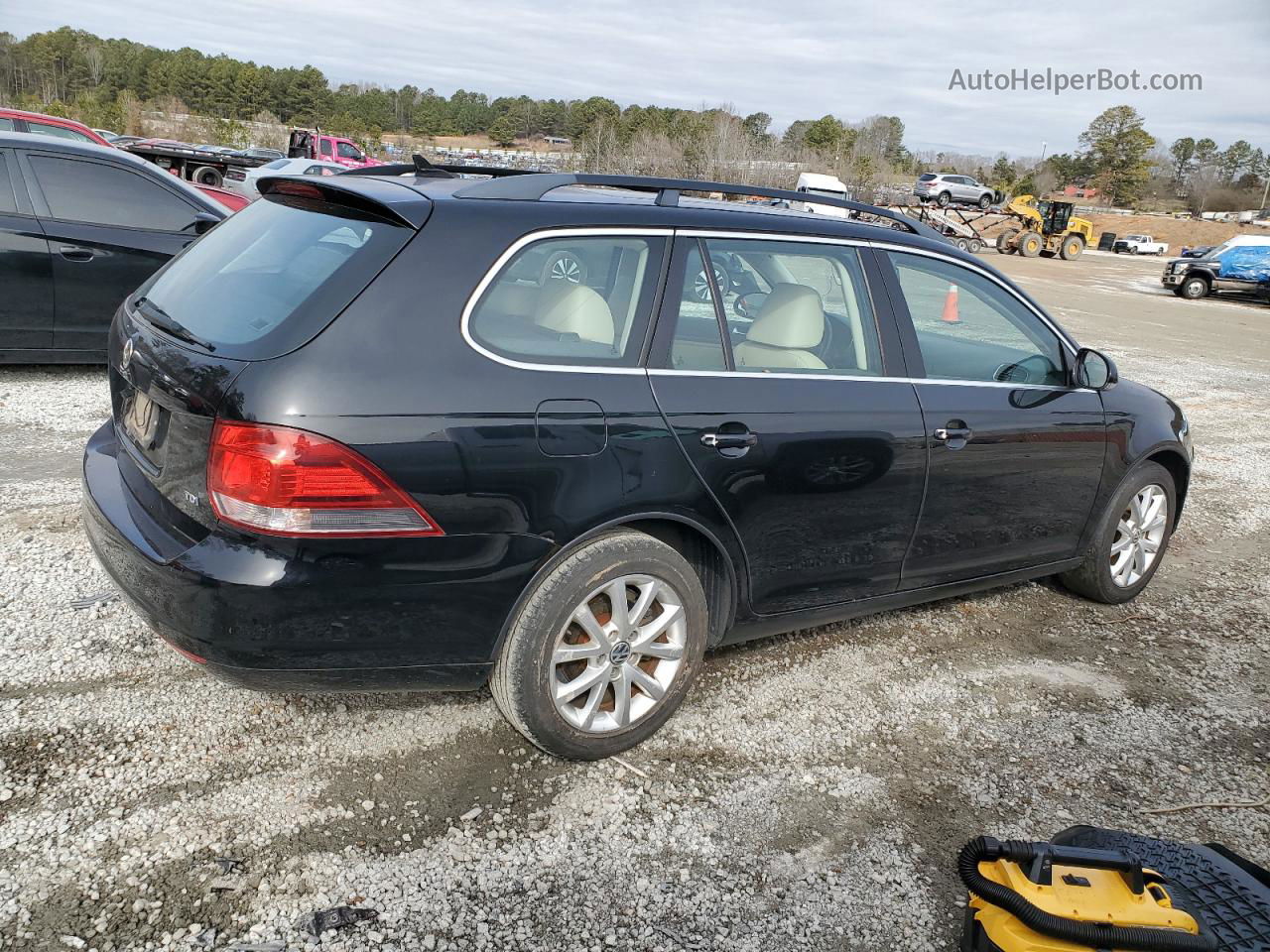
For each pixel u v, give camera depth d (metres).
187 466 2.47
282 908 2.31
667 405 2.85
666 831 2.72
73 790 2.63
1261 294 28.95
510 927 2.33
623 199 3.03
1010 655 4.04
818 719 3.38
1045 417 3.87
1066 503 4.11
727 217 3.16
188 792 2.68
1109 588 4.53
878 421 3.31
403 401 2.43
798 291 3.26
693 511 2.92
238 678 2.50
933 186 47.53
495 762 2.95
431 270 2.56
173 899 2.30
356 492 2.39
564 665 2.90
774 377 3.13
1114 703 3.71
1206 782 3.22
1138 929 2.01
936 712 3.52
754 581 3.21
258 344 2.44
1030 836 2.85
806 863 2.65
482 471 2.52
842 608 3.54
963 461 3.59
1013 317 3.94
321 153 33.62
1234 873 2.33
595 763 3.00
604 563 2.78
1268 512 6.64
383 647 2.55
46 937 2.16
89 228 6.49
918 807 2.94
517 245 2.69
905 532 3.53
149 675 3.23
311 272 2.60
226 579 2.36
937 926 2.47
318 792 2.73
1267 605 4.89
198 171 21.75
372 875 2.45
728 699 3.44
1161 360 13.59
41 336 6.47
